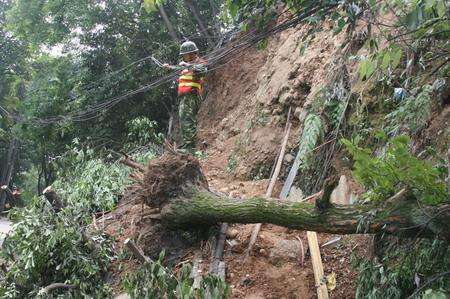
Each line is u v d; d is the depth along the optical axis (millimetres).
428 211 3857
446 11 3785
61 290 5648
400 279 4414
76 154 9008
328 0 4508
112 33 13773
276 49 10242
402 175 3764
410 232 4070
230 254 5715
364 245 5504
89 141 12914
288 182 7102
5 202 22234
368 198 4484
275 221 4977
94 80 14000
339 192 6109
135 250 5270
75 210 6516
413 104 5266
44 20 14570
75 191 7613
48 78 14562
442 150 4859
